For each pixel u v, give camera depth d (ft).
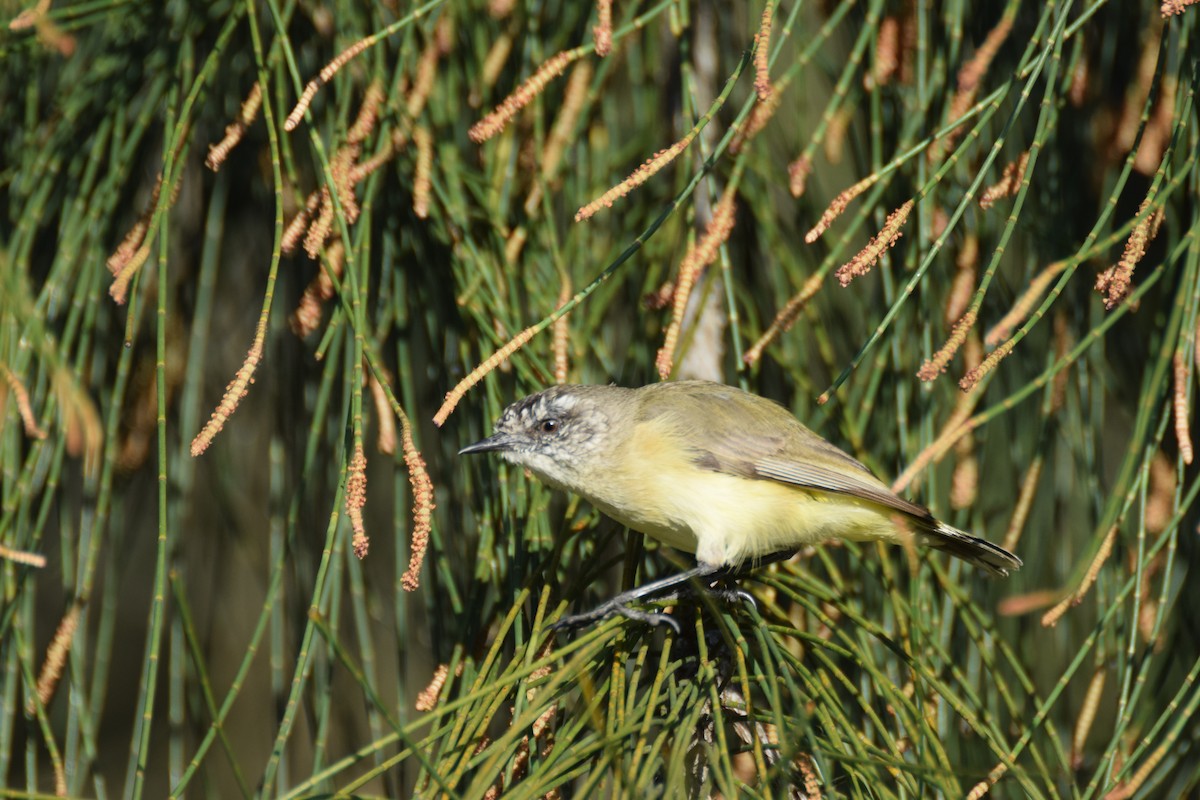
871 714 16.06
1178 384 14.89
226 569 26.96
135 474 21.63
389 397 15.58
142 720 14.24
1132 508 18.88
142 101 20.07
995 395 21.01
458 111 20.74
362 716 26.16
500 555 19.31
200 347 20.42
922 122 18.43
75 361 20.20
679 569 22.26
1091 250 14.65
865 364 21.58
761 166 21.62
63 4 21.49
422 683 27.99
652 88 22.15
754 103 15.88
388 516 25.73
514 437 19.86
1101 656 17.44
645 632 17.37
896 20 19.04
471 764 14.35
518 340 15.25
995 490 21.86
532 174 20.75
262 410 24.35
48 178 19.24
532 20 20.26
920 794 14.93
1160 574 19.63
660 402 21.49
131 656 30.42
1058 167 19.77
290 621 22.16
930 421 19.24
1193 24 17.04
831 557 22.62
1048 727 16.88
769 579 19.98
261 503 24.66
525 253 20.72
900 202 19.19
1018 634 21.81
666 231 21.74
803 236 22.35
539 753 16.12
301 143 20.49
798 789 15.97
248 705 27.71
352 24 19.30
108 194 19.16
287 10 18.56
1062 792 21.08
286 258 21.26
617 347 23.56
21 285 17.44
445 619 19.94
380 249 20.03
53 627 27.09
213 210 20.62
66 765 17.92
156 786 30.07
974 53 19.98
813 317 20.99
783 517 21.29
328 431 20.99
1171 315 15.40
